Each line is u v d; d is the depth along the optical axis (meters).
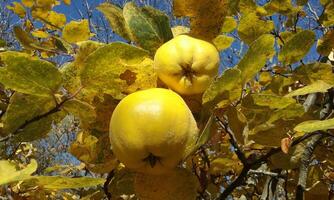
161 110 0.43
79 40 0.79
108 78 0.50
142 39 0.55
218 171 0.84
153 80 0.50
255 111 0.55
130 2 0.56
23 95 0.51
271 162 0.76
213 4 0.57
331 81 0.66
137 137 0.42
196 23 0.57
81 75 0.49
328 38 0.82
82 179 0.42
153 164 0.43
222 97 0.51
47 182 0.42
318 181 0.84
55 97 0.51
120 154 0.44
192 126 0.45
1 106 0.79
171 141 0.42
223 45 0.62
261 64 0.51
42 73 0.48
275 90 0.68
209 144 0.75
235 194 1.23
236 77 0.49
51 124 0.55
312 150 0.75
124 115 0.43
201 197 0.75
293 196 1.06
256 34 0.70
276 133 0.56
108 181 0.63
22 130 0.55
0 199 0.66
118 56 0.48
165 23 0.56
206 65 0.48
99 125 0.54
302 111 0.55
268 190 1.01
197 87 0.49
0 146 0.63
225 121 0.62
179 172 0.51
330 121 0.47
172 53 0.49
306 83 0.67
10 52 0.48
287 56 0.63
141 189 0.51
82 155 0.57
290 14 0.94
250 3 0.85
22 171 0.39
